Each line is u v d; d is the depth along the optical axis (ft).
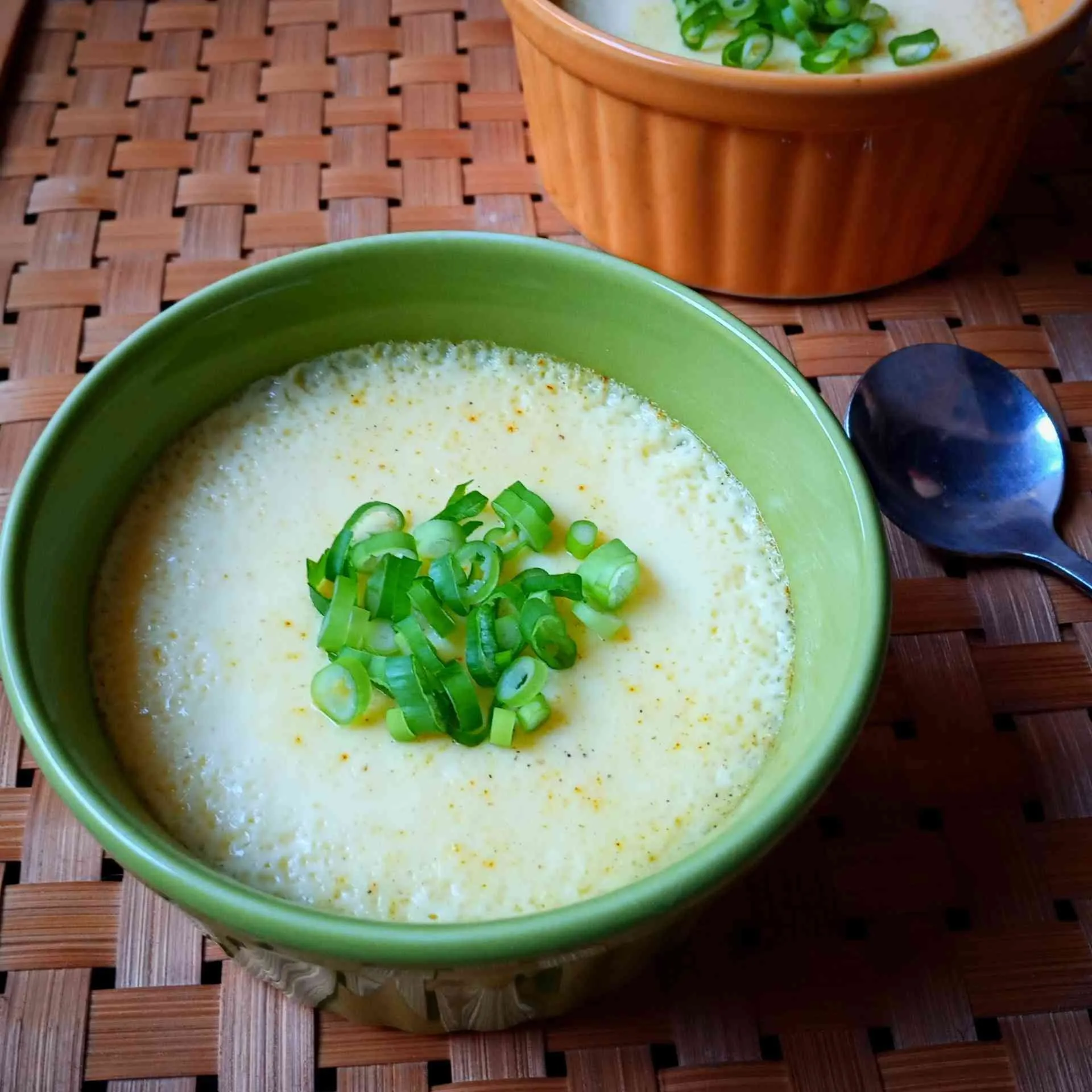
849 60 0.91
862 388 0.88
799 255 0.91
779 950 0.73
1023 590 0.84
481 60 1.03
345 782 0.70
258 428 0.79
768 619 0.75
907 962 0.73
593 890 0.68
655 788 0.71
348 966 0.59
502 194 0.98
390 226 0.96
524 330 0.80
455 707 0.70
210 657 0.73
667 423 0.80
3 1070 0.70
